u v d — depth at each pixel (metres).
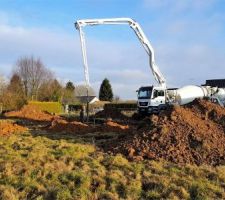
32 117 38.97
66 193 12.21
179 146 16.06
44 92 75.62
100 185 12.79
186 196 11.85
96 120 35.50
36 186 12.84
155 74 39.84
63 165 14.59
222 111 19.27
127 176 13.47
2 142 19.08
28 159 15.37
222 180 13.11
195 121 17.97
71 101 76.81
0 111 50.12
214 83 52.03
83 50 33.56
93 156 15.99
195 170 13.86
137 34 39.12
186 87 39.66
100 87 94.06
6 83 58.44
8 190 12.64
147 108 38.41
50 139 20.39
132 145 16.55
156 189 12.38
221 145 16.42
